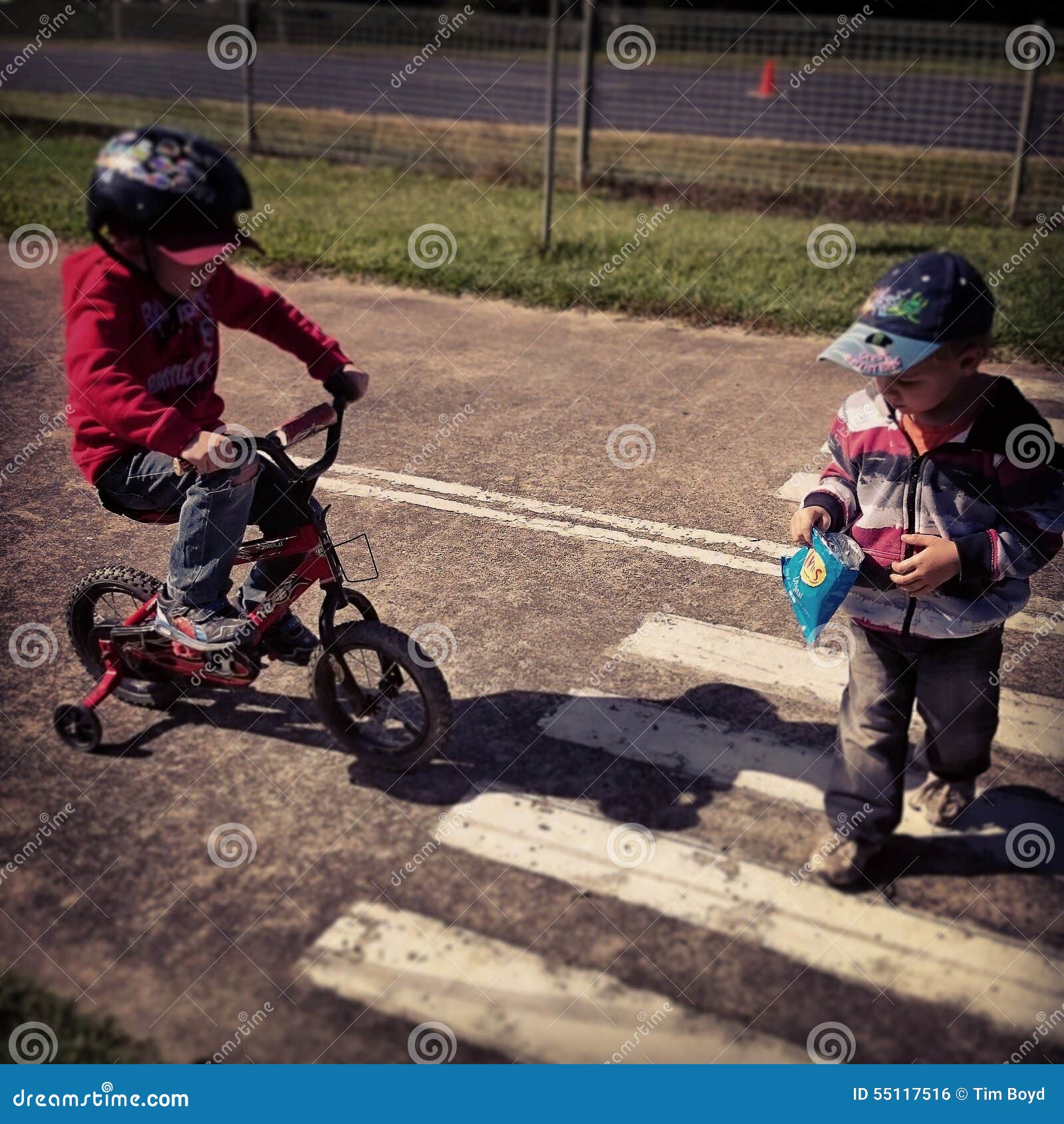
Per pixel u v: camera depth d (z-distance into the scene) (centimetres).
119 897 302
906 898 300
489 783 347
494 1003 270
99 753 364
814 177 1370
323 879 308
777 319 831
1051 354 754
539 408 669
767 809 335
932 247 1045
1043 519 268
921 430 275
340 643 339
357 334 809
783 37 1303
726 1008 268
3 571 480
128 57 2453
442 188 1323
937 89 2061
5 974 276
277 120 1717
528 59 2547
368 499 548
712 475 576
